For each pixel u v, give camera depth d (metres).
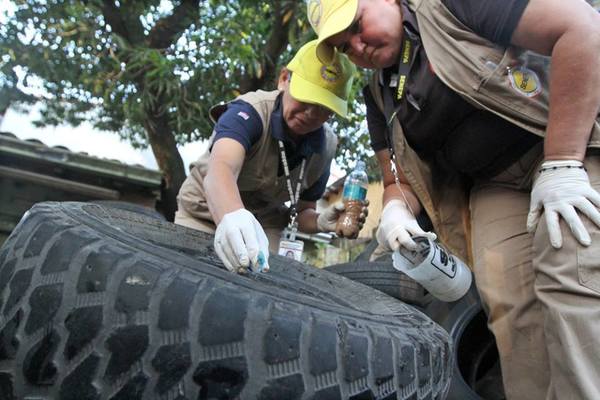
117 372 1.08
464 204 2.06
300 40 5.95
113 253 1.19
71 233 1.30
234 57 5.70
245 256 1.49
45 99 7.14
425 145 1.90
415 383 1.28
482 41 1.61
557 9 1.47
